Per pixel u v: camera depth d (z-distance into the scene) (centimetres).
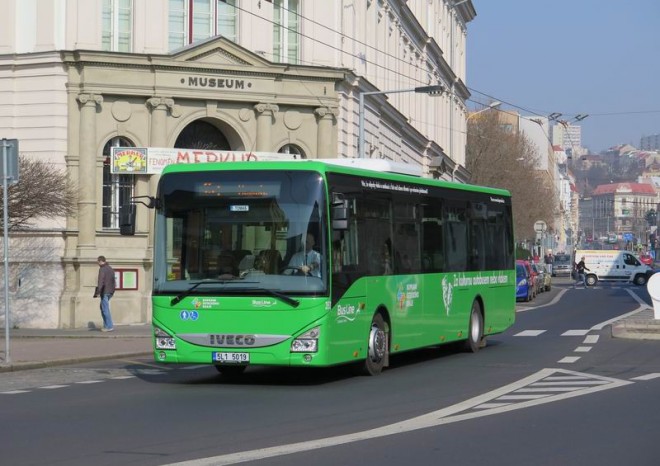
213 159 3434
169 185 1725
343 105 3881
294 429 1228
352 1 4059
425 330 2081
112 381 1825
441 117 6950
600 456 1049
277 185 1683
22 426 1266
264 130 3562
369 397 1541
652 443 1125
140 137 3397
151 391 1648
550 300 5241
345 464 1009
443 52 6981
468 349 2339
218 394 1595
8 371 2014
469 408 1398
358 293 1773
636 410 1375
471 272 2336
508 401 1469
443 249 2188
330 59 3791
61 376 1930
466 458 1039
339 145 3831
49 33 3322
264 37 3650
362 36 4353
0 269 3306
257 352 1653
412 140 5803
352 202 1775
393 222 1948
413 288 2023
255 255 1672
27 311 3297
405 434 1184
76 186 3309
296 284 1647
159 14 3441
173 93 3406
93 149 3334
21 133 3353
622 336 2622
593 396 1519
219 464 1009
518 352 2330
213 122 3544
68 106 3338
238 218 1688
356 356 1773
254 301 1653
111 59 3325
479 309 2395
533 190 9038
